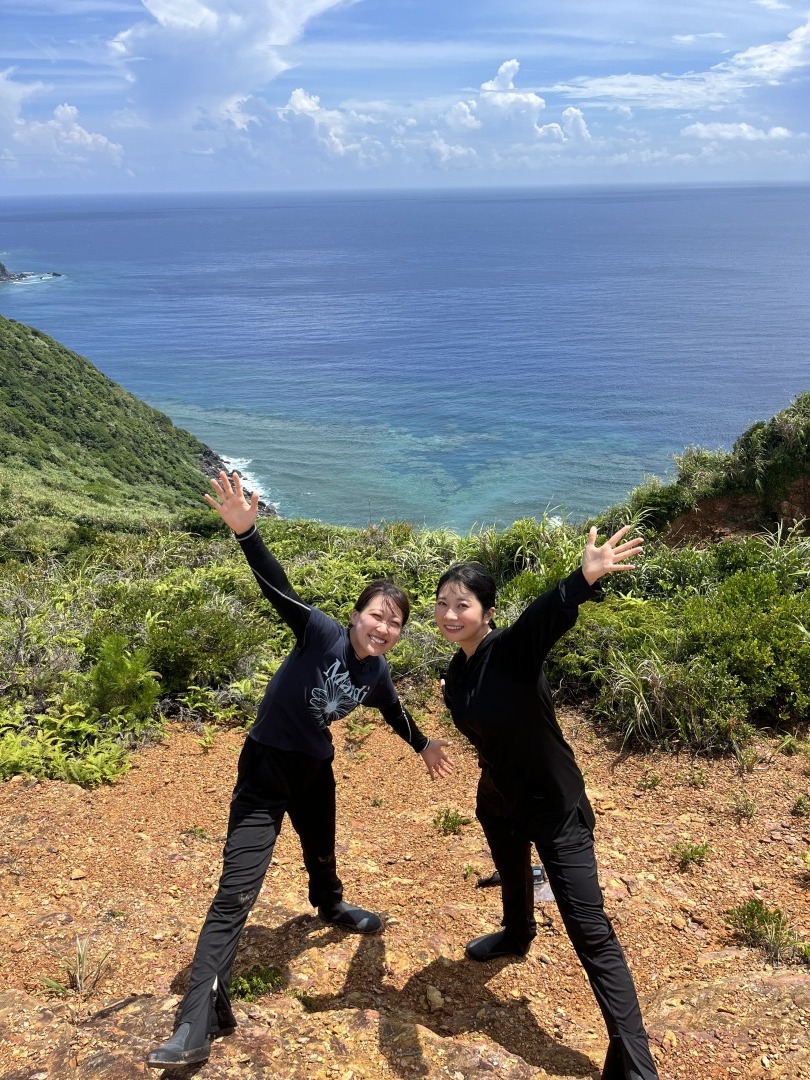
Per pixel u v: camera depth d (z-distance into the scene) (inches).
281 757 119.2
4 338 3120.1
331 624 122.3
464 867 160.1
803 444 370.6
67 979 122.5
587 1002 121.9
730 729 201.3
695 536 375.9
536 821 112.3
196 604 291.1
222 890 111.0
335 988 122.9
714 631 228.7
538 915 142.9
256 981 121.7
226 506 119.1
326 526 476.7
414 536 398.0
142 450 2903.5
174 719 236.2
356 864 162.9
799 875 152.2
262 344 6038.4
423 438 3233.3
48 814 181.2
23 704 236.7
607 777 196.9
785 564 284.8
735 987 116.6
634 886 149.0
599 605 264.8
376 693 127.6
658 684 210.4
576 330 6166.3
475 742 115.1
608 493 2460.6
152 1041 103.2
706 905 143.9
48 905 145.3
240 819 117.9
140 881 154.3
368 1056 104.1
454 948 133.7
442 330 6466.5
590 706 229.0
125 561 395.9
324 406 3929.6
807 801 175.9
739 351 4997.5
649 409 3585.1
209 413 3836.1
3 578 399.5
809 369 4360.2
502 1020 116.4
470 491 2527.1
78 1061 100.5
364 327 6756.9
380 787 198.8
